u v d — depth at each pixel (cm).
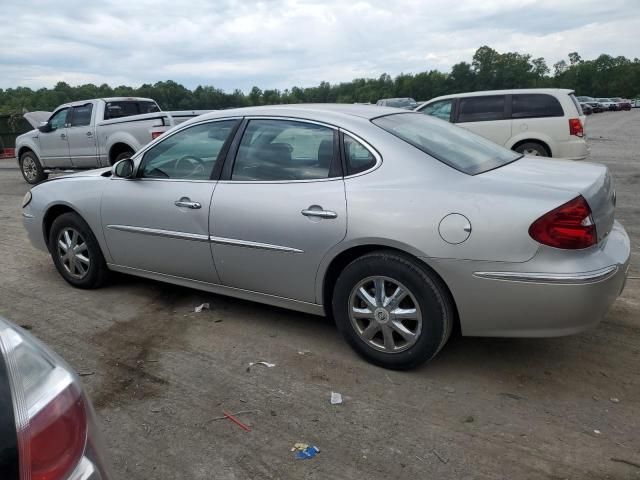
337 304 357
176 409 315
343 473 260
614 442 277
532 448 274
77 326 429
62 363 180
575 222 293
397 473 259
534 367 351
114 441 288
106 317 444
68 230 499
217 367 361
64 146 1188
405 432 289
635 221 725
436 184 325
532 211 296
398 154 342
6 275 558
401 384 334
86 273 496
